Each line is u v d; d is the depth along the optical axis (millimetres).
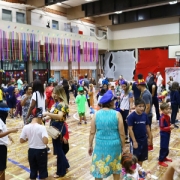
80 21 20766
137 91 6574
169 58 18969
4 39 13969
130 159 2836
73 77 20125
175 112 7164
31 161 3277
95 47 21281
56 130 3688
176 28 19844
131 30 22047
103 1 17438
